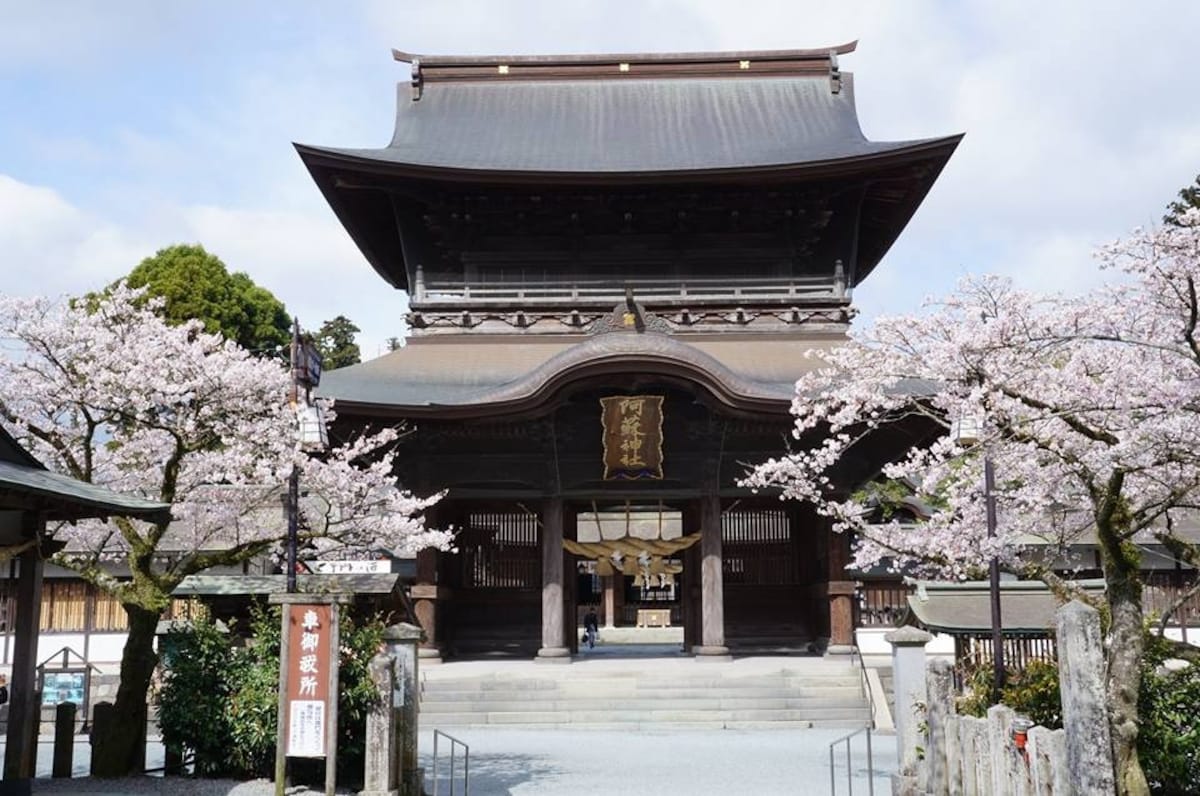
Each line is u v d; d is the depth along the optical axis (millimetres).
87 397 20328
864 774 20500
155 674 25031
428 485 35969
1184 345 13961
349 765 17688
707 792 18641
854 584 34844
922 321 17375
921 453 18906
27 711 16469
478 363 38281
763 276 41312
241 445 22094
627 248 41688
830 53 47500
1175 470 14156
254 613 19062
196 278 56469
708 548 35344
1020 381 15289
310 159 38250
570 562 38156
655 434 34719
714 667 32719
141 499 17312
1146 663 13797
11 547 16203
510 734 27328
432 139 44281
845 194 41281
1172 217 14008
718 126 45188
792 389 34719
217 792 16578
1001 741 12328
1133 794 11797
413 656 16844
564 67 47719
